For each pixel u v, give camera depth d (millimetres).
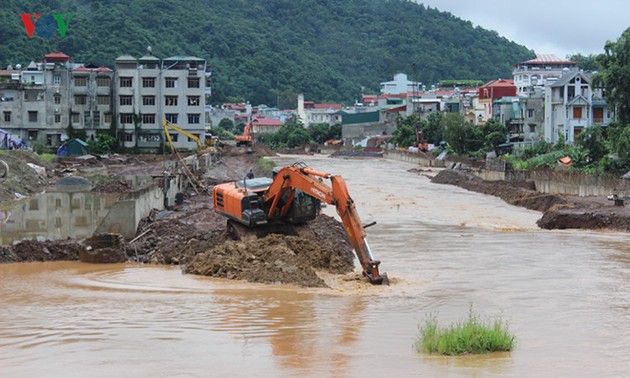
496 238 44312
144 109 118875
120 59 118375
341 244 38000
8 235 43688
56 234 44094
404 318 23094
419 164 122375
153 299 26141
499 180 78375
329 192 29609
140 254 36094
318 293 27172
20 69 138000
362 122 183875
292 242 31812
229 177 81250
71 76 119562
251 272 29906
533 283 29766
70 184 74250
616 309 24719
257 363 17719
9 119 118562
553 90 103938
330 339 20250
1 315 23641
